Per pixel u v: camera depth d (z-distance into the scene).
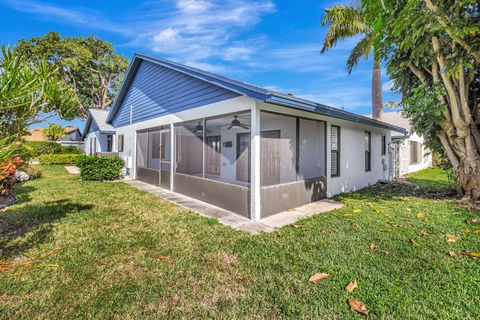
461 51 4.71
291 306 2.13
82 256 3.03
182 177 7.07
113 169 9.84
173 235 3.74
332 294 2.27
